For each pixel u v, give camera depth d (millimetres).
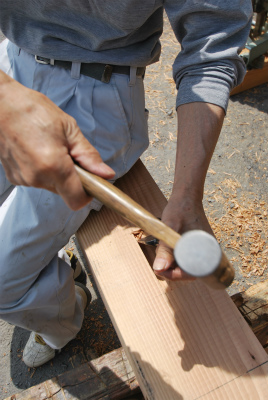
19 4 1275
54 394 1408
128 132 1434
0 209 1388
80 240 1416
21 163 888
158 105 3154
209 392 1039
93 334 2166
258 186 2664
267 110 3092
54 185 863
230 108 3113
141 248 1393
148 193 1488
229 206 2561
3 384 2066
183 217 1068
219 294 1178
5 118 888
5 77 958
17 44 1396
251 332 1113
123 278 1262
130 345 1124
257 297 1516
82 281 2293
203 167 1129
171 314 1165
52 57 1335
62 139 877
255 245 2381
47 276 1416
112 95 1357
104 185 808
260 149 2859
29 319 1526
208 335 1117
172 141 2936
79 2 1189
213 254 620
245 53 2992
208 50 1188
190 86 1209
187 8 1157
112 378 1419
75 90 1346
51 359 2098
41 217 1269
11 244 1297
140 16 1192
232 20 1172
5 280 1327
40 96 942
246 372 1056
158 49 1435
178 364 1083
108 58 1310
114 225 1404
